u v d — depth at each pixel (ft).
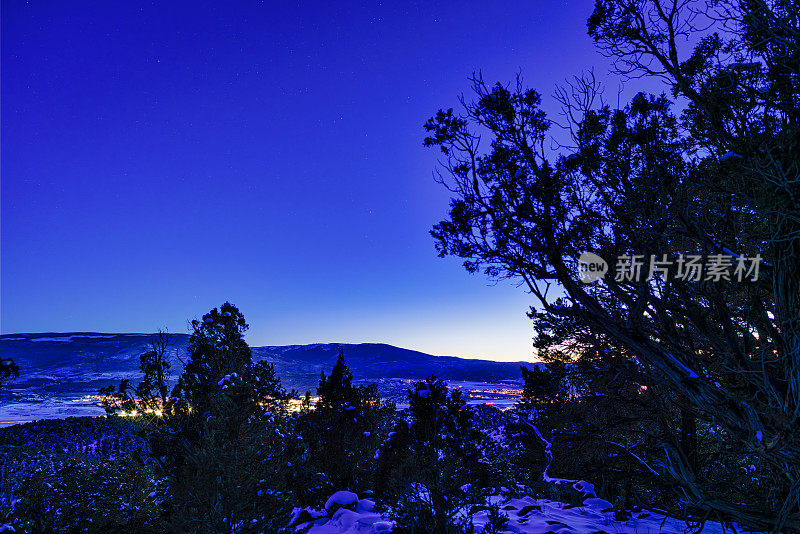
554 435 61.57
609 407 47.44
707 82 21.26
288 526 50.85
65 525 61.57
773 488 25.48
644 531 40.75
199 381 60.70
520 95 24.45
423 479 38.19
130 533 59.41
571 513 47.47
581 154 24.44
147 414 59.41
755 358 23.45
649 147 23.35
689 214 22.48
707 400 22.30
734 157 18.70
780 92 18.84
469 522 40.55
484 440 39.09
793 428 18.45
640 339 23.32
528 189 23.50
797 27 17.92
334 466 60.85
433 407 38.86
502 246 23.89
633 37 23.44
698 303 24.26
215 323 64.13
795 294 18.08
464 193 24.86
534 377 70.08
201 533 43.19
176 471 54.24
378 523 45.80
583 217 23.88
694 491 27.35
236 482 44.14
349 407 64.34
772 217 18.17
